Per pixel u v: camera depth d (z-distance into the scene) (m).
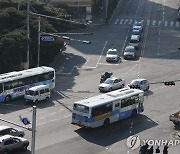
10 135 48.22
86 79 79.56
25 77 68.31
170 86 75.62
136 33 111.69
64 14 109.94
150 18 138.75
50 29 88.25
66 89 73.06
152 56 96.75
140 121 58.44
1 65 78.12
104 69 86.38
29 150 47.81
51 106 63.66
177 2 164.62
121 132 54.25
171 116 56.66
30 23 85.75
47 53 88.62
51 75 72.50
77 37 112.25
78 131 54.06
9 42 76.31
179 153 48.19
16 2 99.38
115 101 56.62
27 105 64.44
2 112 60.47
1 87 65.19
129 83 74.12
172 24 130.75
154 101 67.00
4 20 86.56
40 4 103.00
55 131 53.72
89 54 97.25
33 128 37.81
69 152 47.47
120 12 148.12
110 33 117.69
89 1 140.38
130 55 93.44
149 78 79.69
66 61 91.44
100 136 52.62
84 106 53.59
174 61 92.88
